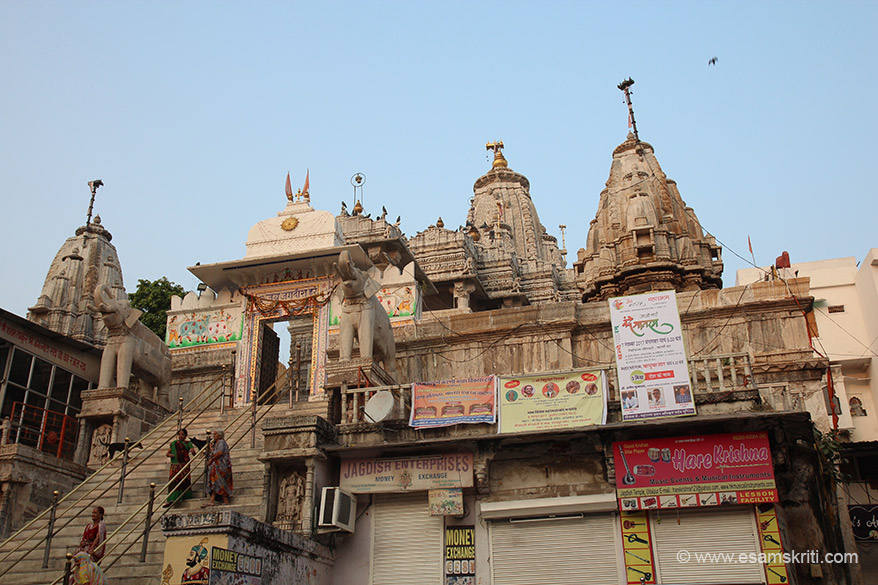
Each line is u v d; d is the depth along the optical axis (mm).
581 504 13469
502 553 13703
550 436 13836
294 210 23516
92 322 31484
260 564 11664
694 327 20641
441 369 21781
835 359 28734
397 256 33625
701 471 13070
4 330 19484
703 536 13023
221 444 14633
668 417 13547
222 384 21672
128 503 15023
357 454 14508
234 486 15109
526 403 14242
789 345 19859
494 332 21625
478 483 13938
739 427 13172
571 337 21188
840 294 29688
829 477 14445
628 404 13820
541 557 13531
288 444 14148
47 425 20391
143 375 20031
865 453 17422
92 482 16594
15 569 13234
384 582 13891
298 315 22312
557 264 46250
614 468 13469
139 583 12234
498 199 47094
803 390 18734
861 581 14117
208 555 10766
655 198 27766
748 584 12594
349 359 17469
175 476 14109
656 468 13266
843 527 16000
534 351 21281
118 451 16656
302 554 13016
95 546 12234
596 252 27953
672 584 12820
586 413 13859
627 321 14469
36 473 15633
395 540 14156
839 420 24172
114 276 33250
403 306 22891
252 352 22281
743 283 32500
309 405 18734
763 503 12773
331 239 22672
